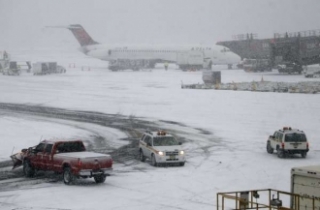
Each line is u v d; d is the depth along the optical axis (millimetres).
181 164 28703
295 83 78250
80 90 77000
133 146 34969
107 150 33406
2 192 22188
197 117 48969
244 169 27406
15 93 72750
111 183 24156
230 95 66438
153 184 23891
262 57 134250
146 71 132625
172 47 139625
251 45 137000
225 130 41594
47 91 75688
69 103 61062
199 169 27547
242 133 40188
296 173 14867
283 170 27109
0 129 41000
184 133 40312
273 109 52938
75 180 24312
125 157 31359
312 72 114188
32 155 25766
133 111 53656
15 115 50375
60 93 72688
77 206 19719
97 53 142500
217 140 37375
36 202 20375
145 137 30359
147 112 52812
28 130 40688
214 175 25922
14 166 26766
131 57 140625
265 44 133500
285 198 21016
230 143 36156
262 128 42312
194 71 132000
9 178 25406
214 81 83500
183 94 69125
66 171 23938
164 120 47406
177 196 21391
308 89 69375
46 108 56562
